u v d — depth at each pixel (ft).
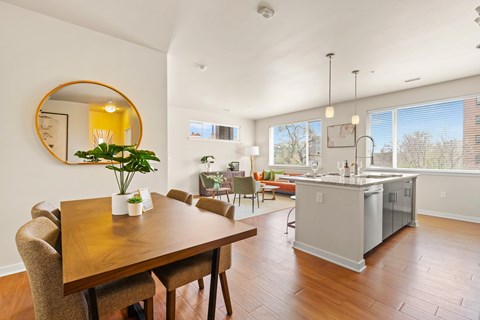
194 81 13.58
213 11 7.03
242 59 10.50
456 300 5.72
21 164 6.94
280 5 6.73
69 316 3.05
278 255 8.48
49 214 4.90
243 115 24.84
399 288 6.27
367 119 17.17
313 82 13.71
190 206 5.88
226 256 5.04
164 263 2.97
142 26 7.86
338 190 7.84
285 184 20.54
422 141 14.65
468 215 12.89
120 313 5.25
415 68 11.51
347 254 7.57
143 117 9.18
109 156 4.94
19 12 6.85
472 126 12.85
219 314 5.22
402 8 6.84
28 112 7.02
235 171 23.70
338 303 5.63
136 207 4.93
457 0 6.47
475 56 10.11
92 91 8.05
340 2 6.58
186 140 21.70
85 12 7.09
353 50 9.57
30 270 2.88
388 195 9.75
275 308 5.44
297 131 23.11
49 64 7.32
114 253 2.99
